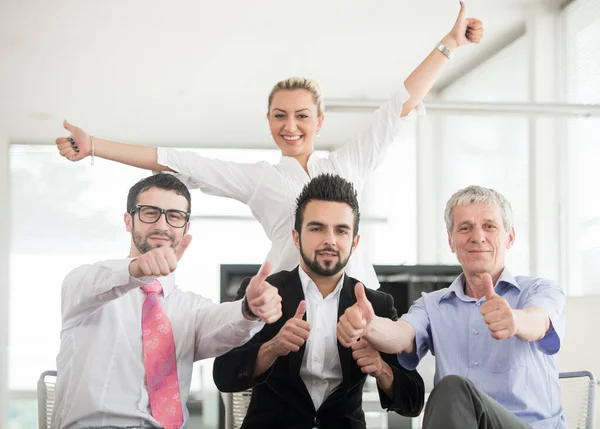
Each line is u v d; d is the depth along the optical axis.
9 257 8.93
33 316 8.80
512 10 5.65
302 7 5.91
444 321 2.30
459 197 2.29
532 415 2.19
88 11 6.00
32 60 6.91
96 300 2.05
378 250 8.66
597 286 4.88
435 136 7.39
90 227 9.17
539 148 5.46
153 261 1.95
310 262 2.22
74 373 2.13
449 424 1.77
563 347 2.93
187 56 6.84
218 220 9.24
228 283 2.76
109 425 2.07
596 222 4.92
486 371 2.22
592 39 5.11
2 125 8.57
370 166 3.00
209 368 3.21
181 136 9.09
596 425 2.85
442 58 3.05
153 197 2.22
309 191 2.26
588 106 3.52
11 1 5.85
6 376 8.19
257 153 9.67
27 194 9.11
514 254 5.88
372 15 6.02
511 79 5.99
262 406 2.25
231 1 5.80
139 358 2.14
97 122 8.55
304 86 2.90
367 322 2.05
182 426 2.14
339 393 2.21
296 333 2.06
